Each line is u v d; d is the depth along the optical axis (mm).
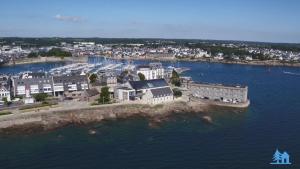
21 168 129375
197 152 145875
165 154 143625
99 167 130000
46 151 147375
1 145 155375
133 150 148375
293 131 176500
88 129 181875
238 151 147375
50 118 193000
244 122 194250
